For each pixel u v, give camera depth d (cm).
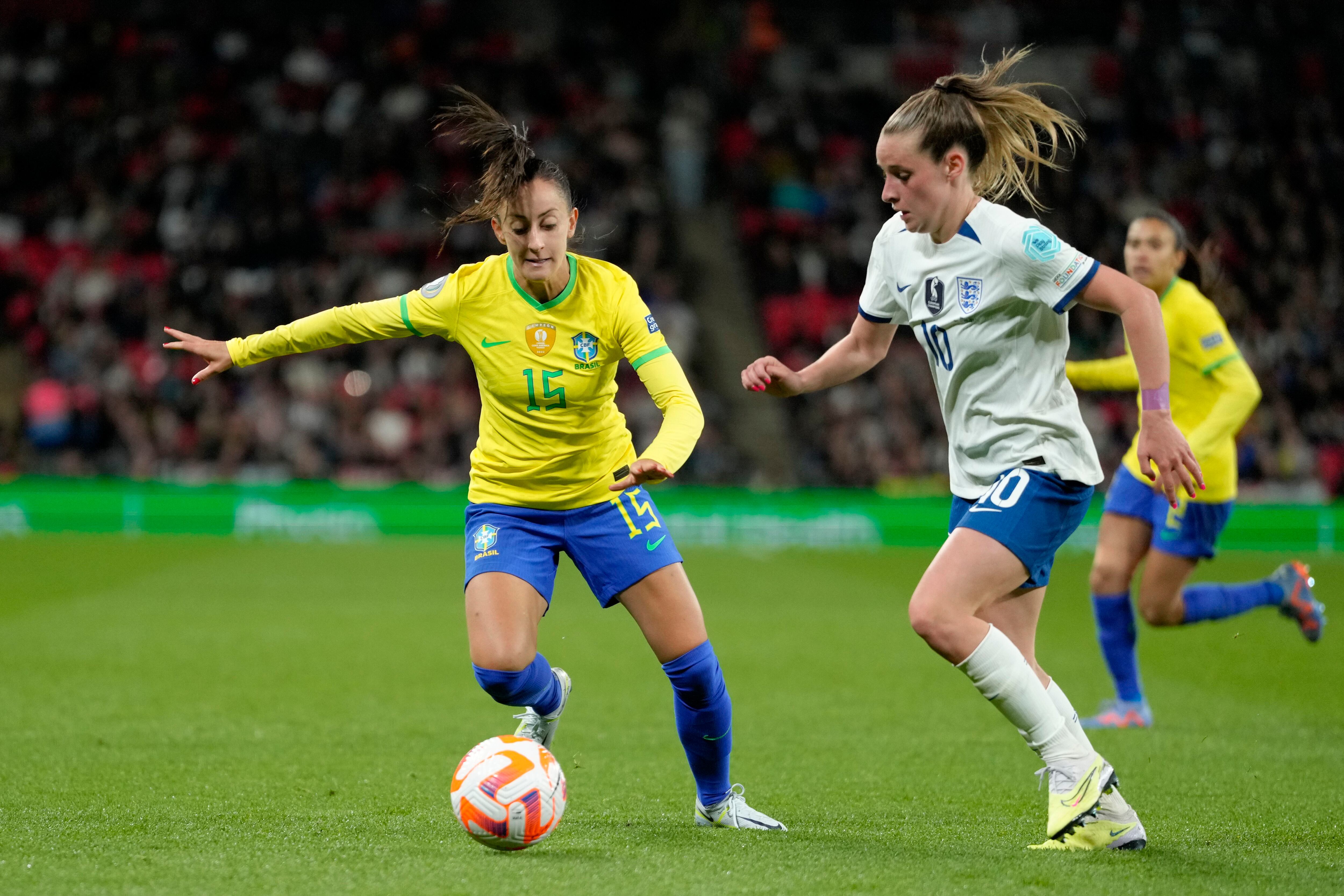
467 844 1413
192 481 6544
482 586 1475
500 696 1474
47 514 6256
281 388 6800
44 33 8581
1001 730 2292
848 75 9712
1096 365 2228
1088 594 4669
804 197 8812
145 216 7694
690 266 8350
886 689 2742
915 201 1377
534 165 1374
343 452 6681
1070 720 1480
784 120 9088
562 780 1363
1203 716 2472
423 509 6412
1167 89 9144
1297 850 1434
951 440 1490
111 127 8131
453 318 1470
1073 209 8119
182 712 2395
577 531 1502
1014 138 1408
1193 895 1221
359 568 5162
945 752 2092
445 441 6725
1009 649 1377
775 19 9769
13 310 7250
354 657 3097
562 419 1470
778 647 3338
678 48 9556
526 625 1462
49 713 2359
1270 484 6850
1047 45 9612
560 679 1566
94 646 3192
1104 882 1259
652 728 2305
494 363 1467
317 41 8931
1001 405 1415
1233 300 2484
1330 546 6334
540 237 1379
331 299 7225
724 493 6506
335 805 1655
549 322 1450
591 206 8006
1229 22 9581
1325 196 8725
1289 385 7462
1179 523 2339
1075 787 1384
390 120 8250
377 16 9281
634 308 1460
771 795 1767
